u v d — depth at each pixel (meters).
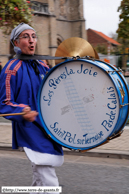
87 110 2.70
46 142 2.82
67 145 2.80
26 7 8.80
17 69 2.78
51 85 2.87
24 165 5.15
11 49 21.67
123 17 9.56
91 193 3.93
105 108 2.61
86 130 2.71
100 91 2.63
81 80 2.72
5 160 5.48
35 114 2.61
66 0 30.72
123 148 5.88
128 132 7.18
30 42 2.83
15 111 2.64
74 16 31.12
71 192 3.96
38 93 2.87
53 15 27.17
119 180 4.41
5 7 8.59
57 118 2.84
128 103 2.66
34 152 2.78
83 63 2.70
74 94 2.76
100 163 5.33
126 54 11.25
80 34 31.17
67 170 4.90
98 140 2.66
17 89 2.77
